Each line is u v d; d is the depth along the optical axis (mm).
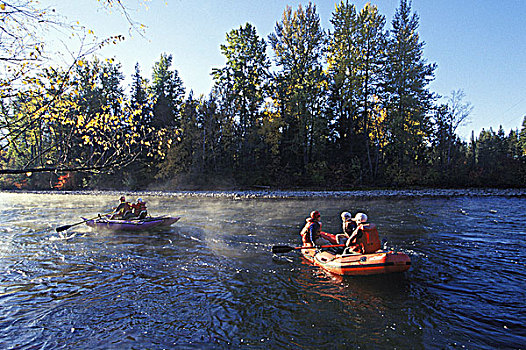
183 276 6781
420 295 5691
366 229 6809
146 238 10320
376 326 4648
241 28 33719
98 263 7680
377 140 32156
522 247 8641
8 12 3018
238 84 33875
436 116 37031
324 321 4812
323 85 31406
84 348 4176
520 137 59625
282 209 17859
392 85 31797
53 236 10797
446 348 4066
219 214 15875
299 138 32625
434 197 23984
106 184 37500
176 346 4199
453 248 8648
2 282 6473
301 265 7508
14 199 27344
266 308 5262
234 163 35344
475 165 33219
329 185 31422
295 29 31766
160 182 35875
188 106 35000
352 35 30938
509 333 4395
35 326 4742
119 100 4633
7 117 3551
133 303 5480
